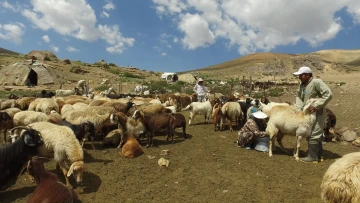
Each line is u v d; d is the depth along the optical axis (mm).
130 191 5539
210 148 8242
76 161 5477
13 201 5070
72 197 4508
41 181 4488
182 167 6762
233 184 5883
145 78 45750
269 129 7574
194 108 11484
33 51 45156
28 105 11969
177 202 5145
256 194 5457
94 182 5859
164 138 9320
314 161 7152
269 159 7371
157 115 8375
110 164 6809
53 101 10633
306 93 7305
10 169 5309
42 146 5652
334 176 4098
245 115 11266
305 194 5465
